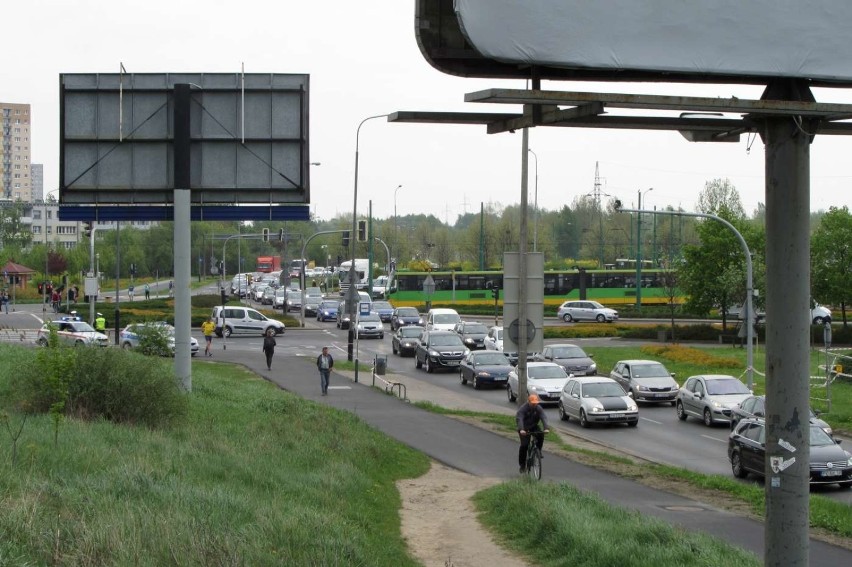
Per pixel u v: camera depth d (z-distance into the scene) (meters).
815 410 25.55
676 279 61.62
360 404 31.67
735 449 20.80
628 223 140.88
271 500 11.84
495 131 7.61
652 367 35.75
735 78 7.51
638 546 10.90
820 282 55.88
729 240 55.66
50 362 15.70
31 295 95.12
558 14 6.87
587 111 6.81
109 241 124.56
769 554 7.35
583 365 40.69
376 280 107.75
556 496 14.36
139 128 30.41
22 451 12.14
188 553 8.25
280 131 30.59
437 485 17.83
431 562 11.52
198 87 30.34
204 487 11.74
